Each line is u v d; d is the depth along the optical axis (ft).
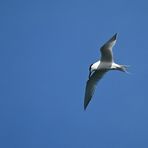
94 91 69.77
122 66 66.64
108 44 65.57
